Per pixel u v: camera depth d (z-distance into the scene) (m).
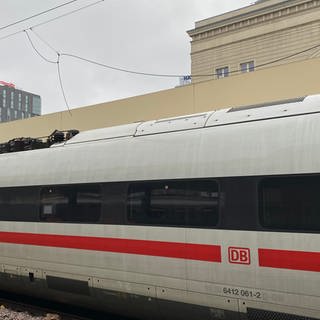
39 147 8.98
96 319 8.05
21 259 8.46
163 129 6.91
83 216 7.48
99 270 7.17
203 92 12.75
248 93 11.74
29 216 8.38
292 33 29.16
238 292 5.70
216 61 32.47
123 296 6.92
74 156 7.89
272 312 5.43
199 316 6.14
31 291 8.52
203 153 6.24
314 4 28.41
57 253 7.80
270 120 5.83
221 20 32.19
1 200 8.96
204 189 6.12
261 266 5.51
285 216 5.40
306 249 5.20
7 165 9.13
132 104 14.59
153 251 6.52
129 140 7.22
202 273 6.02
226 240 5.82
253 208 5.66
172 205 6.41
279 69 11.16
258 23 30.67
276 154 5.58
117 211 7.02
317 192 5.21
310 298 5.13
